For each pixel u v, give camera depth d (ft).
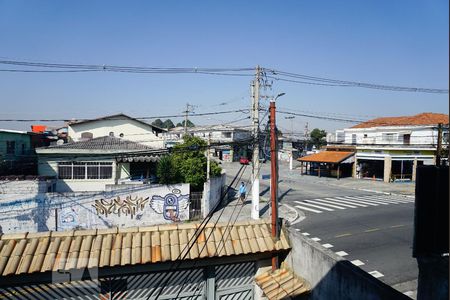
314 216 68.95
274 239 26.02
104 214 57.57
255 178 60.85
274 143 27.71
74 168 76.84
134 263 22.53
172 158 72.33
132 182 75.87
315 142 69.92
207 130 180.96
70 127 113.60
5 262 21.31
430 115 131.95
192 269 25.09
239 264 26.25
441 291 14.06
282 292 23.35
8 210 53.42
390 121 138.21
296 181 130.00
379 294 16.88
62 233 23.98
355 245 49.80
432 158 117.19
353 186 116.67
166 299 24.80
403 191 104.99
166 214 61.77
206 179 71.87
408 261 42.96
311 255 23.17
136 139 118.21
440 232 14.85
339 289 20.10
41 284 22.38
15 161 85.25
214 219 64.39
